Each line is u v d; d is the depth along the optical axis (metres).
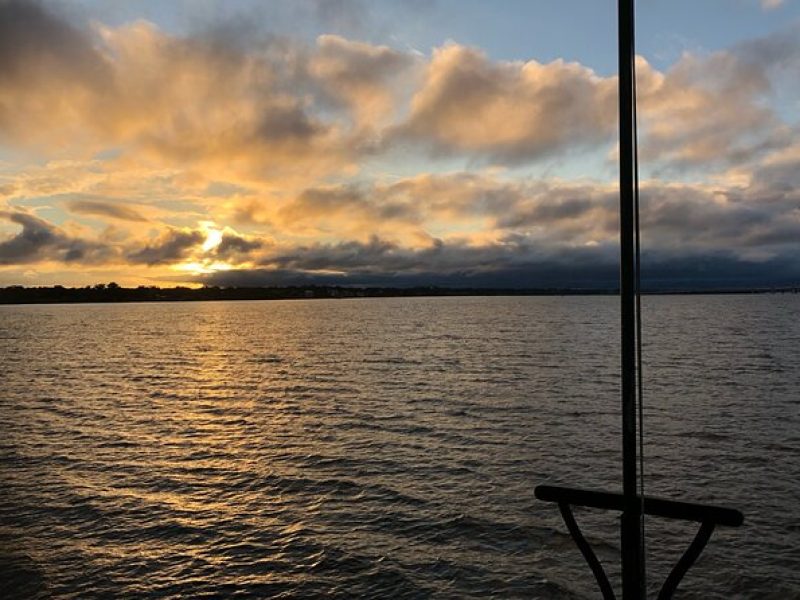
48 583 12.70
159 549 14.33
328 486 19.06
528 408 32.06
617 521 15.68
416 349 70.69
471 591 12.32
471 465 21.25
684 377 42.09
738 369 46.19
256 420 30.30
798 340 72.44
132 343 89.31
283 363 58.78
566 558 13.77
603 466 20.98
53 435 27.12
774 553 13.71
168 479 20.05
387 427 27.86
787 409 30.23
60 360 63.97
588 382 41.62
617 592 12.21
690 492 18.02
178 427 28.80
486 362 55.38
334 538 14.88
